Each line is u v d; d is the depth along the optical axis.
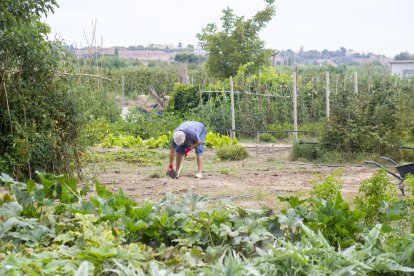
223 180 13.44
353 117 17.89
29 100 11.49
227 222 4.78
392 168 15.87
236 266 3.38
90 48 27.12
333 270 3.72
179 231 4.77
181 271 3.74
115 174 14.25
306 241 3.98
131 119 25.41
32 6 10.40
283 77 28.41
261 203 10.06
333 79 30.12
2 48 11.02
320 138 18.19
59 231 4.54
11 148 11.17
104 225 4.48
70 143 12.15
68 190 5.29
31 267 3.30
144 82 43.47
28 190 5.07
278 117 27.20
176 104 28.97
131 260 3.72
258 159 18.41
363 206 5.85
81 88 12.87
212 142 21.91
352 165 16.80
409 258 4.00
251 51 34.78
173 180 13.31
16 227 4.48
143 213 4.82
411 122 18.09
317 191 5.74
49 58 11.70
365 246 4.26
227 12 34.72
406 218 5.59
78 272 3.00
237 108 26.94
